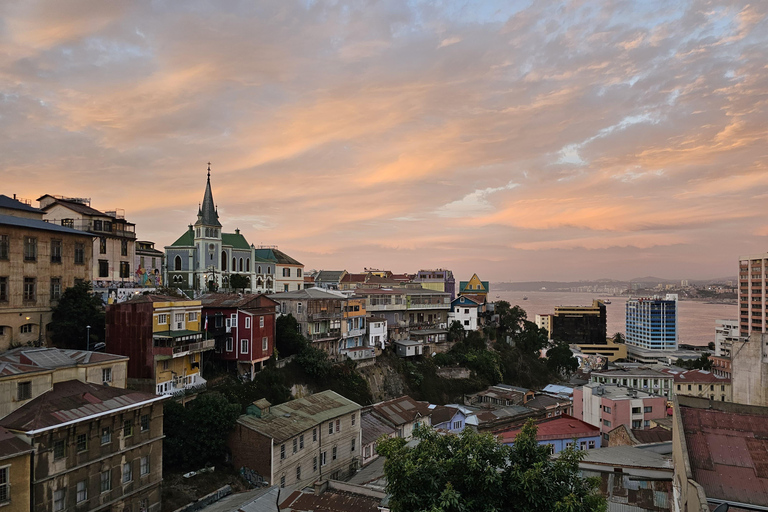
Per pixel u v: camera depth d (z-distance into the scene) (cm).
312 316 7862
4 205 6175
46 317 5247
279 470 4612
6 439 3069
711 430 2791
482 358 10300
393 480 2434
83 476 3422
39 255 5206
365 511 3434
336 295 8675
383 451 2653
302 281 13100
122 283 6738
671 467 3531
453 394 9375
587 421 7494
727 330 16762
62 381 3809
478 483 2355
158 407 4062
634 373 10506
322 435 5222
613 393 7469
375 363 8756
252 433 4650
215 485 4466
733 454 2619
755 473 2489
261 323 6406
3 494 2950
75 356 4153
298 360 7075
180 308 5447
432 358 9944
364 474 5122
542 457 2519
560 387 10306
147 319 5066
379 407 6531
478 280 14350
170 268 10412
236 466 4691
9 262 4900
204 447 4622
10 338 4869
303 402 5566
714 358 11969
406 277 15088
